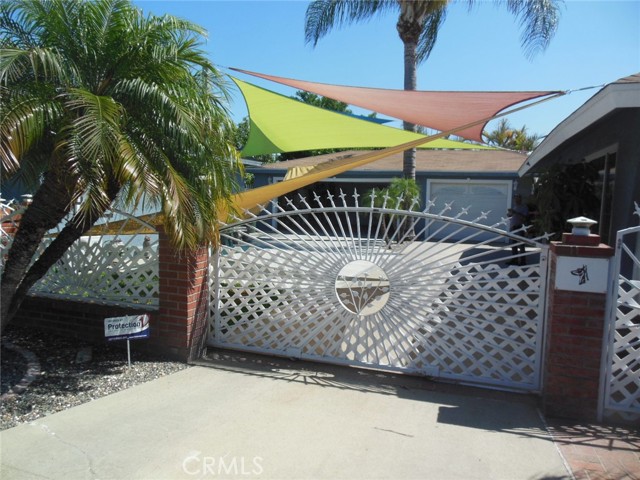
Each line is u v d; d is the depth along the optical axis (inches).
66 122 178.2
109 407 185.5
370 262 225.1
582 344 176.4
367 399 196.1
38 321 276.5
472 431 169.6
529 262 573.0
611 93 241.0
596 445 160.7
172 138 200.5
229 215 248.1
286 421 175.5
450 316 216.1
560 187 395.2
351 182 942.4
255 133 447.5
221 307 252.2
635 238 282.7
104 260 263.1
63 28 189.3
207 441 160.1
